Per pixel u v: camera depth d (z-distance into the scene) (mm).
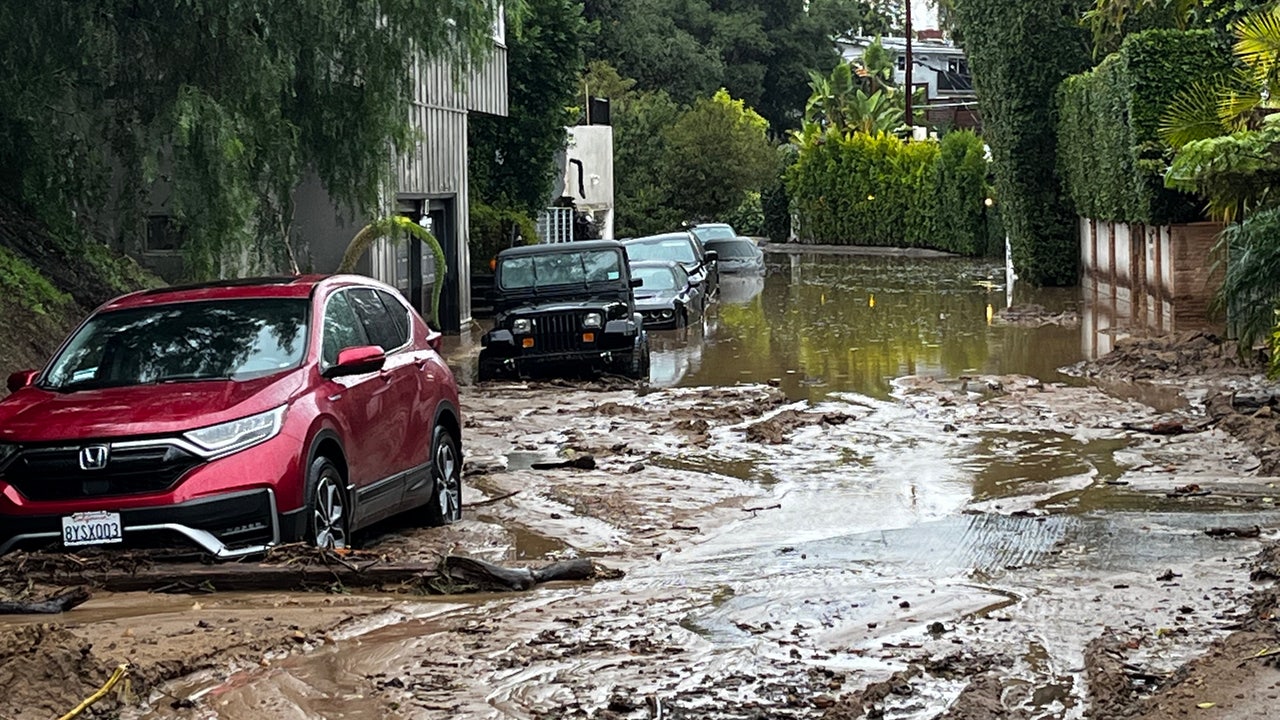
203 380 9594
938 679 6879
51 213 17266
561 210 49781
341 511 9758
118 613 8016
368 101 18672
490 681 6855
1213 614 7906
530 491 13047
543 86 45375
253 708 6438
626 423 17578
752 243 51469
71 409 9117
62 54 16312
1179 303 28844
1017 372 22062
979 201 63094
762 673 6980
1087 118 37312
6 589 8422
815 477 13719
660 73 91125
